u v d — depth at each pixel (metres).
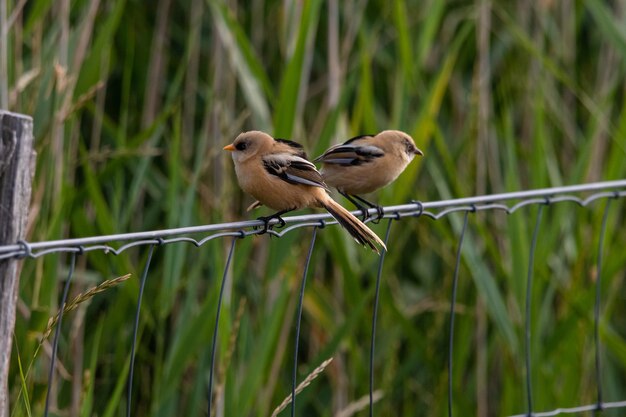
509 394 10.47
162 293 9.41
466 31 10.78
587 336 10.98
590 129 10.96
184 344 9.00
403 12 10.43
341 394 11.12
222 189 11.12
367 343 11.37
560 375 11.83
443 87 10.42
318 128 11.43
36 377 9.12
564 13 13.02
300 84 9.67
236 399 9.03
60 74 8.62
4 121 5.36
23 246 5.45
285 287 9.34
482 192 11.74
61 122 8.99
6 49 9.26
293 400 7.24
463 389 11.98
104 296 10.75
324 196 7.95
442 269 12.38
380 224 10.61
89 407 8.40
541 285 10.33
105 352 10.68
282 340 10.30
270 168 7.95
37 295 8.78
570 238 11.95
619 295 13.16
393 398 11.91
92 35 11.32
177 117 9.82
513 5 12.96
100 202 9.38
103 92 11.05
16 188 5.39
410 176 10.49
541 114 10.75
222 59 11.35
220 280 9.07
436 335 11.98
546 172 10.56
